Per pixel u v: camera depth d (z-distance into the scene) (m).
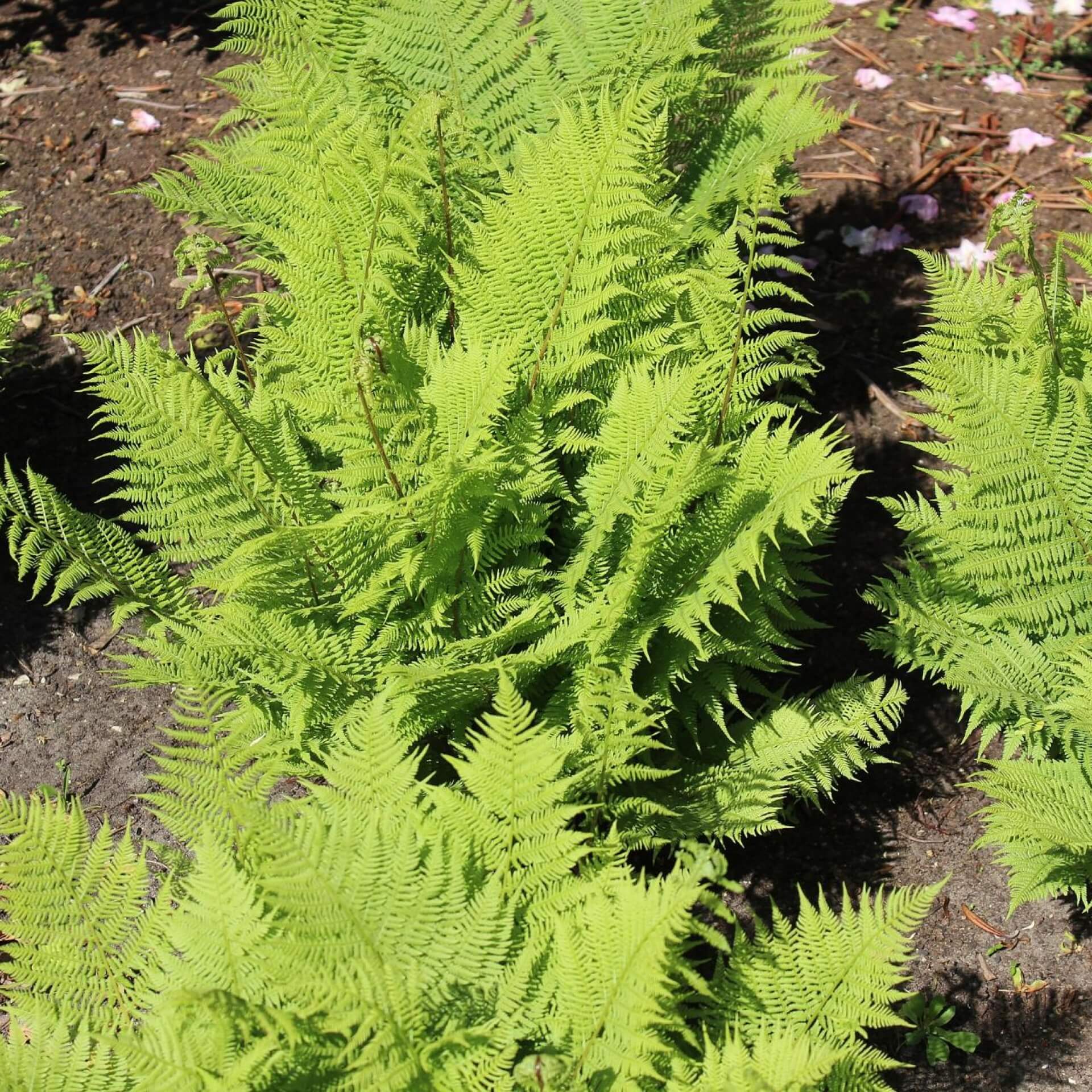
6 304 3.21
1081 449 2.87
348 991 2.22
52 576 3.05
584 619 2.79
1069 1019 2.83
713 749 2.85
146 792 2.94
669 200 3.02
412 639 2.81
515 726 2.47
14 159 3.35
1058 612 2.88
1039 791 2.81
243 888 2.33
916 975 2.85
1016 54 3.44
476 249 2.88
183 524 2.82
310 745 2.81
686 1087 2.24
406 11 3.02
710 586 2.77
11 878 2.57
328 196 2.87
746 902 2.88
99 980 2.57
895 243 3.25
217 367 2.89
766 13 3.04
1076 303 3.09
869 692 2.85
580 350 2.87
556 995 2.40
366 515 2.79
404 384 2.86
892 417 3.13
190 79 3.43
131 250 3.26
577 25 3.06
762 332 3.17
